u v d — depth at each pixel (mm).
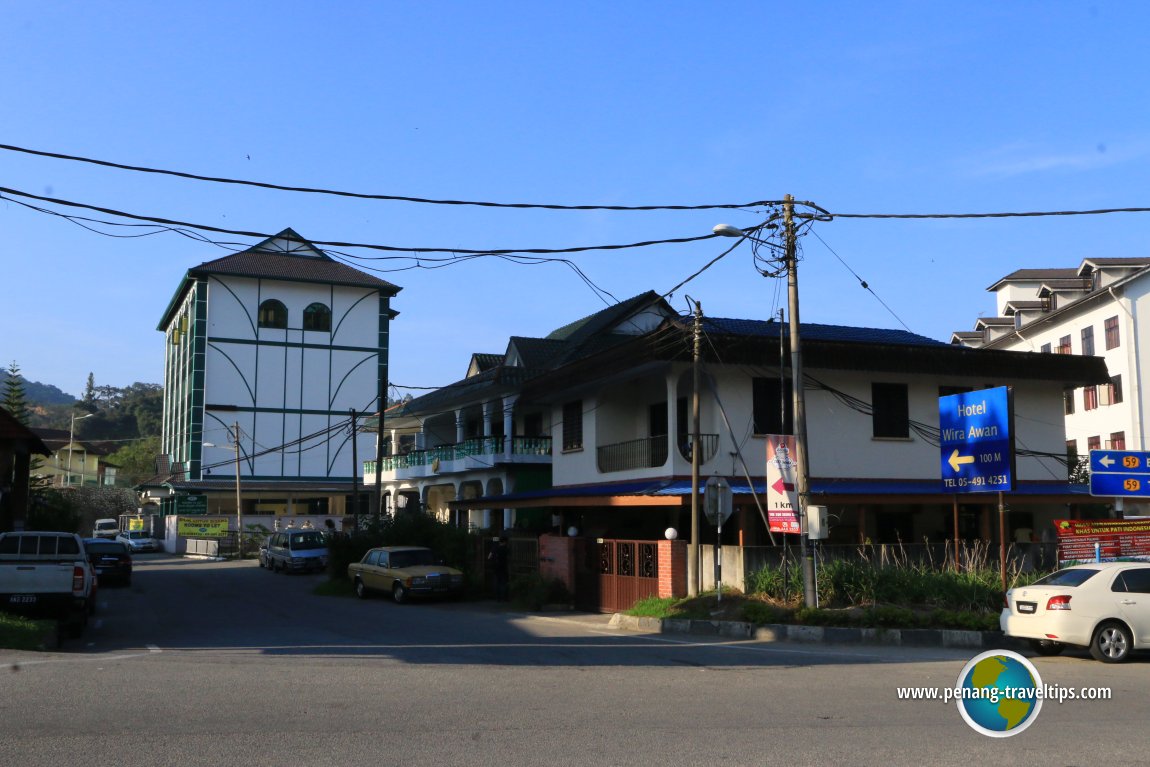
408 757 7715
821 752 7984
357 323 67125
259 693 10820
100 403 167750
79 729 8664
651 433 29547
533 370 36844
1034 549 23812
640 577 23234
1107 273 45562
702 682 12172
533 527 33438
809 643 17297
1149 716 9773
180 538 60781
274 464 64125
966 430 19953
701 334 23016
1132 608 14562
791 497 20031
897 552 22453
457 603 27859
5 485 29297
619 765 7492
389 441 53781
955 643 16812
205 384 62969
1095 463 22078
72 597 17781
